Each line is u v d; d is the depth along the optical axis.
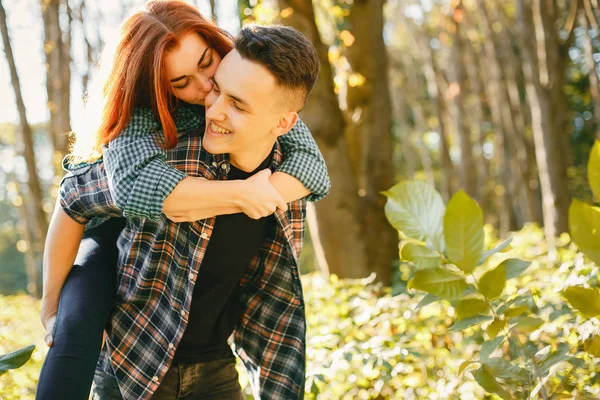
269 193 1.82
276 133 1.88
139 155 1.79
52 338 1.84
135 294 1.95
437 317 3.37
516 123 17.30
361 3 6.54
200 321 2.06
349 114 6.57
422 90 26.12
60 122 10.18
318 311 3.94
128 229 1.99
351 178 6.12
